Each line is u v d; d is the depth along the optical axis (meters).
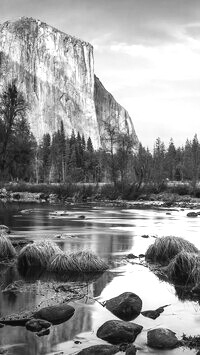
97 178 102.19
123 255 11.94
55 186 58.62
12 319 6.29
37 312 6.53
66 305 6.79
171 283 8.86
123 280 9.04
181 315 6.81
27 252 10.34
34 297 7.60
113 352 5.27
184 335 5.87
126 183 53.12
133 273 9.72
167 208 36.91
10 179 63.69
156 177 60.09
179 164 105.31
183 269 9.20
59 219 23.20
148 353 5.34
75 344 5.55
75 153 116.94
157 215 28.17
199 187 59.72
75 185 54.75
